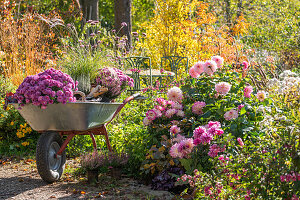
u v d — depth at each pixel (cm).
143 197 357
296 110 297
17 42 815
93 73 481
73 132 409
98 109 395
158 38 1018
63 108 376
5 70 730
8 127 564
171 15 1013
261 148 295
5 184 392
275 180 265
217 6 1670
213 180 302
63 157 420
